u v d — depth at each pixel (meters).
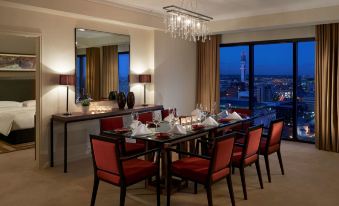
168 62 6.43
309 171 4.29
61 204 3.21
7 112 6.25
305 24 5.45
